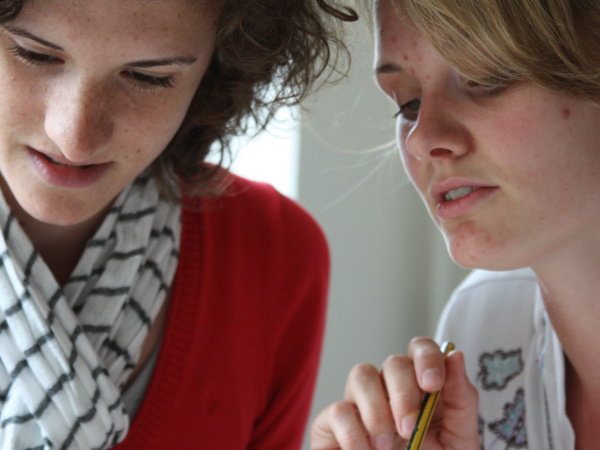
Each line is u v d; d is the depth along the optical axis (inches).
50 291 32.4
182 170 38.0
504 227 28.5
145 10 26.7
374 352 72.0
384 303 71.4
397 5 29.3
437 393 31.0
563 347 33.7
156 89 29.6
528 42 26.2
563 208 27.9
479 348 38.6
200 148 38.0
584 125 27.2
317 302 42.9
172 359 36.9
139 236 35.3
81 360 32.3
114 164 30.7
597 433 33.9
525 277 38.2
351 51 37.3
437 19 27.0
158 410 36.4
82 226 34.9
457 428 32.7
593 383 33.2
